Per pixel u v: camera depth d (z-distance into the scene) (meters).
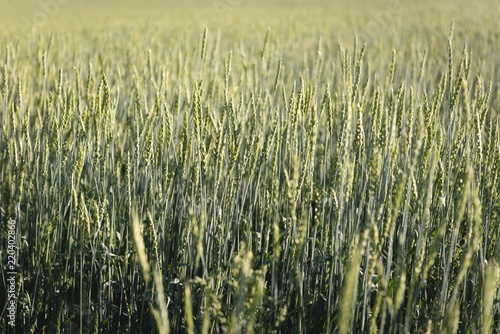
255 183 3.75
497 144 3.01
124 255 3.62
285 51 8.92
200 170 2.93
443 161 3.25
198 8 30.62
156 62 6.03
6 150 4.31
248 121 4.11
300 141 3.40
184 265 3.08
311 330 3.12
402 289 2.16
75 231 3.60
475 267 2.78
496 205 3.10
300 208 3.19
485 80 6.70
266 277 3.45
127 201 3.22
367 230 1.92
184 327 2.91
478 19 16.27
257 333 2.70
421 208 3.00
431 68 7.89
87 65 7.10
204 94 5.10
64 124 3.43
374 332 2.17
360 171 3.17
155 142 3.77
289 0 38.97
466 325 2.72
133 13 25.81
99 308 3.21
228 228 2.92
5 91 3.97
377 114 2.80
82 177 4.27
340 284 2.70
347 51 3.47
